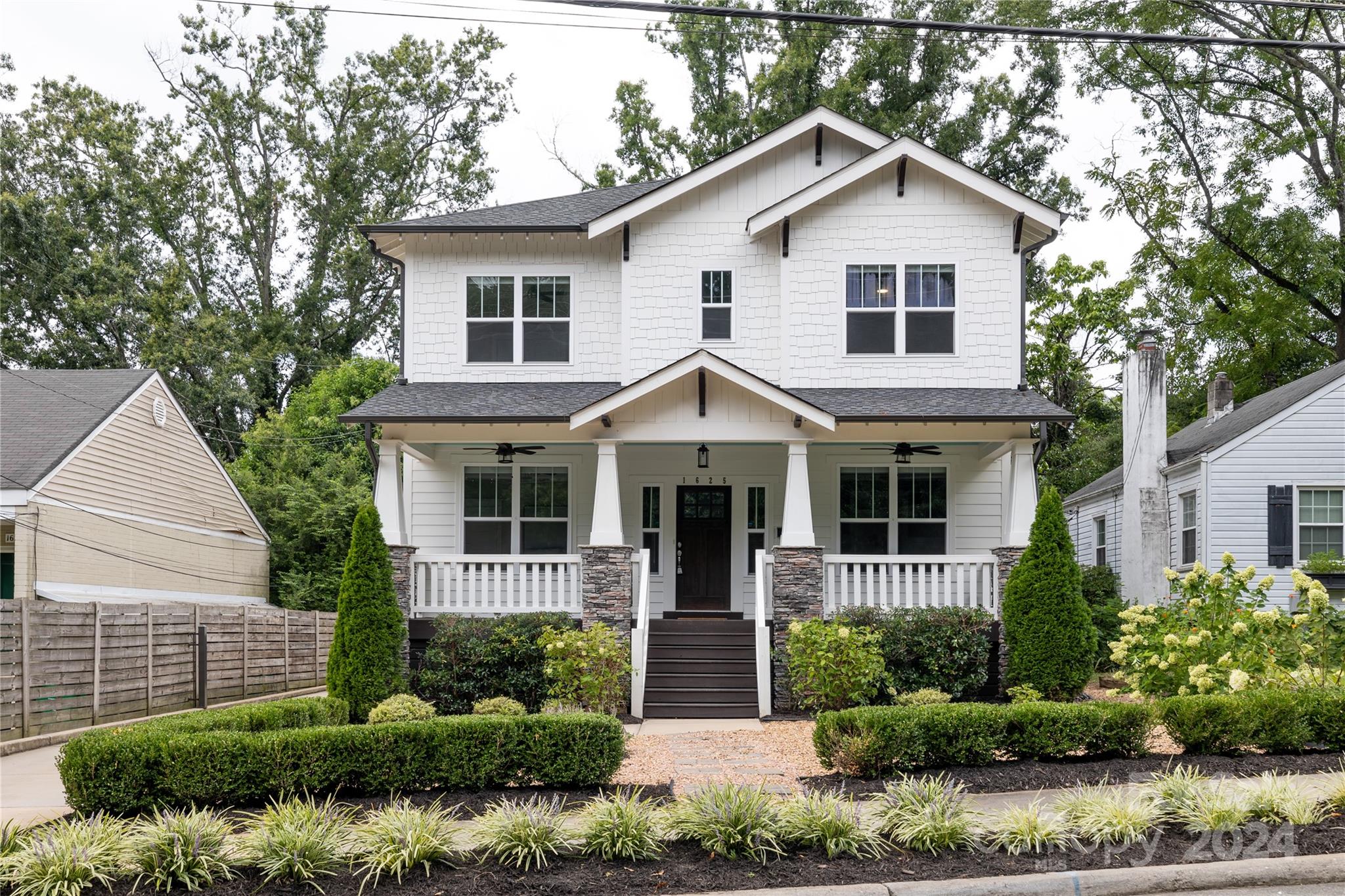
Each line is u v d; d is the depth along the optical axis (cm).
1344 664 1168
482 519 1936
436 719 1002
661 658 1666
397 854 737
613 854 765
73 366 3750
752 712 1548
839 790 969
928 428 1667
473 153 4562
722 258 1877
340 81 4444
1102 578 2139
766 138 1872
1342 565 1928
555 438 1686
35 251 3719
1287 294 3130
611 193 2209
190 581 2622
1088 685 1848
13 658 1375
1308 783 923
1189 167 3275
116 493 2312
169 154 4338
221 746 915
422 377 1912
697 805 809
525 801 929
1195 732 1040
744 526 1945
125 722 1568
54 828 816
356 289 4375
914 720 1007
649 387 1605
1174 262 3288
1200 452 2100
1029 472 1662
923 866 748
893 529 1917
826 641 1414
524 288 1928
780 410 1634
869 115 3534
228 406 3850
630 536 1939
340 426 3575
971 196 1827
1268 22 3089
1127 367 2358
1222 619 1218
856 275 1825
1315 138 3078
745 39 3644
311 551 3102
